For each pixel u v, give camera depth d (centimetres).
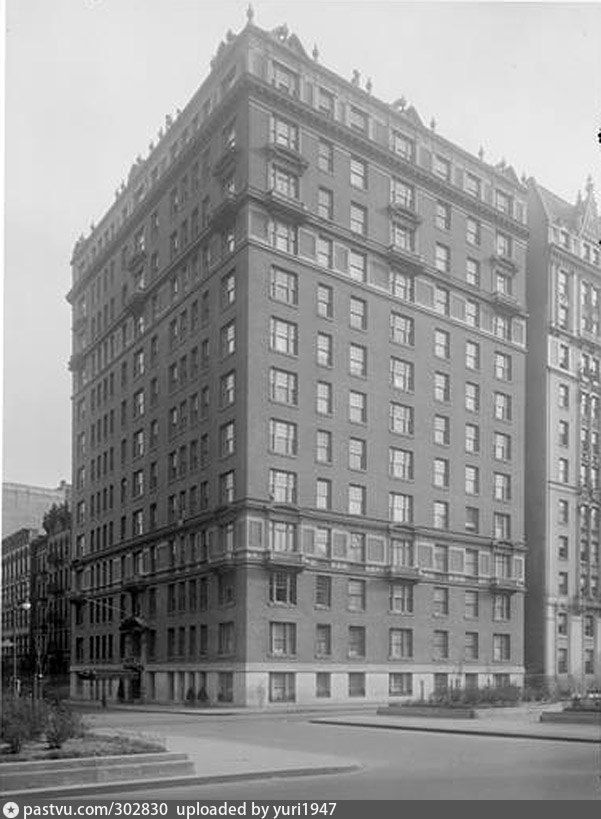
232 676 6669
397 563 7531
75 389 10712
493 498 8400
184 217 8175
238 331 7031
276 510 6788
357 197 7738
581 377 9456
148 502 8462
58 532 11069
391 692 7275
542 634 8675
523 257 9056
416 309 8019
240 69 7294
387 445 7619
